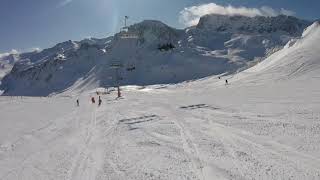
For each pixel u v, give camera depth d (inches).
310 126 898.1
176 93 3730.3
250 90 2566.4
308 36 4591.5
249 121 1083.9
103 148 891.4
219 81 4926.2
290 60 3686.0
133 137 1007.6
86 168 698.8
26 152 949.2
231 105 1592.0
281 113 1178.6
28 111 2381.9
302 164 589.6
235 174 568.7
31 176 682.8
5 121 1804.9
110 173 644.7
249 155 677.9
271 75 3366.1
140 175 613.6
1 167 784.3
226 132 940.0
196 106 1715.1
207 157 690.2
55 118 1847.9
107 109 2181.3
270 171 567.2
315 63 3356.3
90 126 1405.0
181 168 632.4
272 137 815.7
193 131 1011.3
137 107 2076.8
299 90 2073.1
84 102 3309.5
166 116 1444.4
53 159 818.2
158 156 740.0
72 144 1003.9
